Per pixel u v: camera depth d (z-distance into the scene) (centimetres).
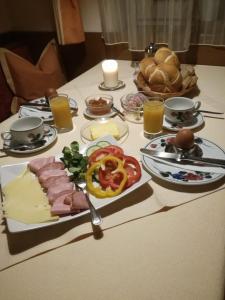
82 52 204
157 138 92
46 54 189
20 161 91
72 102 125
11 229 61
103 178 73
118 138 98
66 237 63
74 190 71
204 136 96
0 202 74
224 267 53
